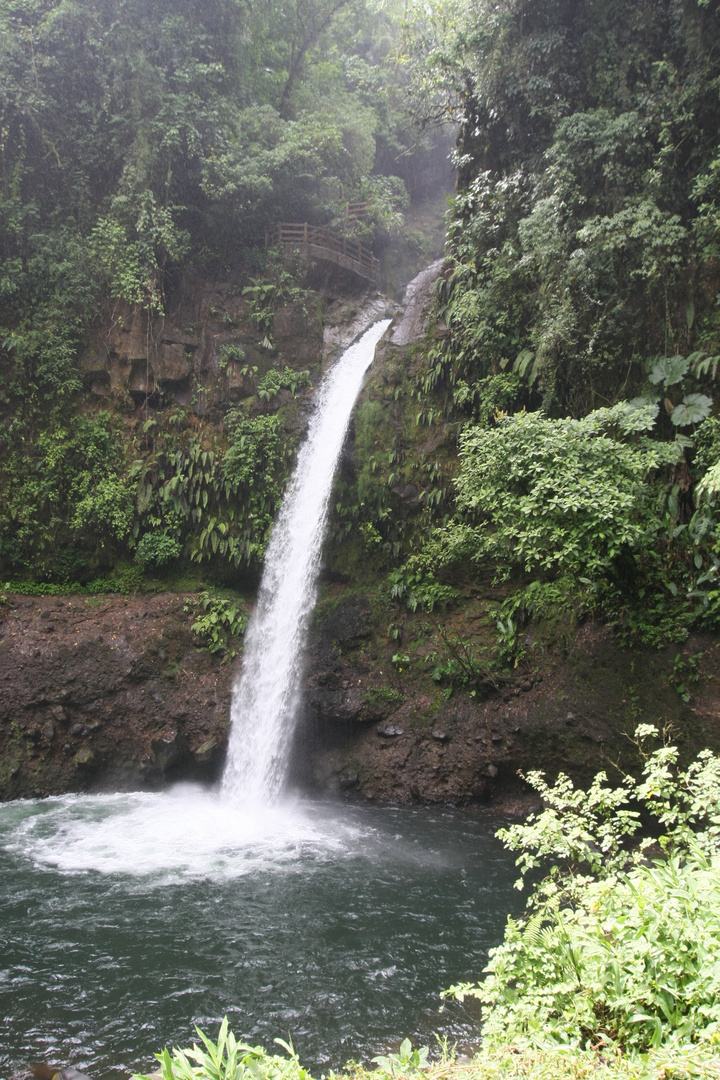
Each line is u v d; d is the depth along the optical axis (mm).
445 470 14633
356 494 15328
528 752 11812
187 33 17500
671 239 11531
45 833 10750
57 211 16516
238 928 7562
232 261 18312
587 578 11453
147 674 13938
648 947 3799
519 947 4359
